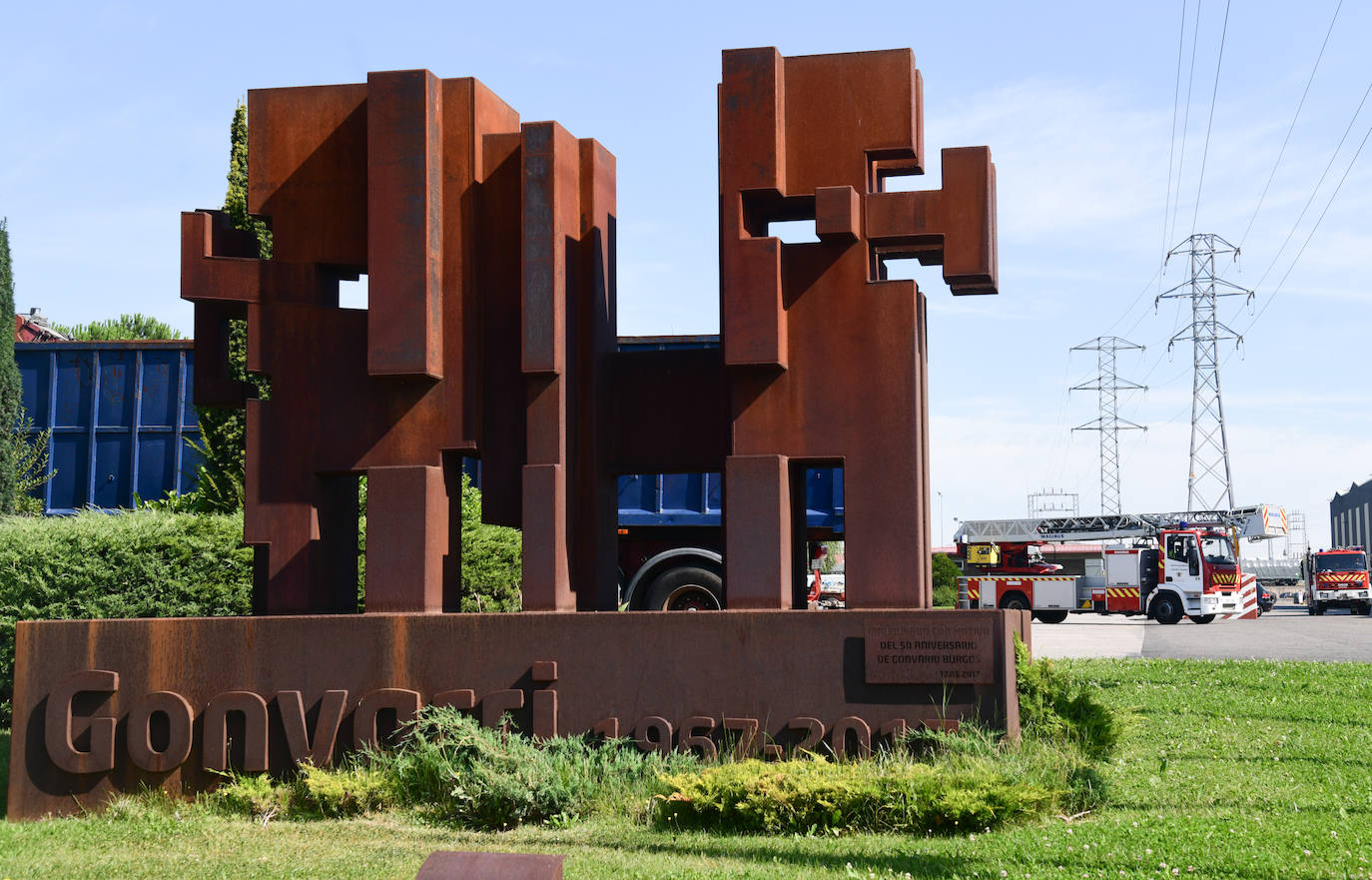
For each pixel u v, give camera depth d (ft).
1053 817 24.68
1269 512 145.59
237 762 28.86
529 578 29.71
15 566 43.24
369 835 24.76
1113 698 43.98
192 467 65.87
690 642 28.40
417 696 28.60
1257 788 27.63
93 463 66.13
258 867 21.90
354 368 31.35
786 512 29.45
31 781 29.04
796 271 29.91
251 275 31.55
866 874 19.89
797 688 27.94
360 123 31.96
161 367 66.85
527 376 30.37
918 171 31.40
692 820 24.91
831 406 29.45
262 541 30.96
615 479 33.30
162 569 43.62
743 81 29.78
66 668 29.43
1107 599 133.90
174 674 29.43
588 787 26.40
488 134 31.99
